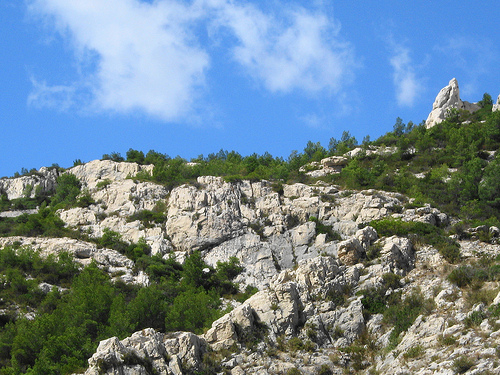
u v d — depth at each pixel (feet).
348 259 207.10
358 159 412.57
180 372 157.38
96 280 245.86
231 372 162.50
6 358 192.85
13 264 256.73
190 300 216.13
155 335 164.66
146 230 306.14
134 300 209.87
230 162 432.66
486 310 163.84
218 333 173.78
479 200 311.88
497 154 376.68
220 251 289.53
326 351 175.52
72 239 291.99
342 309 187.93
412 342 166.40
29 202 406.21
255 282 267.80
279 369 164.96
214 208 309.01
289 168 413.59
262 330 178.09
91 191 357.61
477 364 140.46
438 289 187.93
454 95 507.30
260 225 303.27
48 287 242.99
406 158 409.90
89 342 184.03
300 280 196.03
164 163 420.77
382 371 162.61
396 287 197.57
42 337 191.11
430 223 267.80
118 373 150.51
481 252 213.46
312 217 298.15
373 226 241.76
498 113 426.51
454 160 384.06
